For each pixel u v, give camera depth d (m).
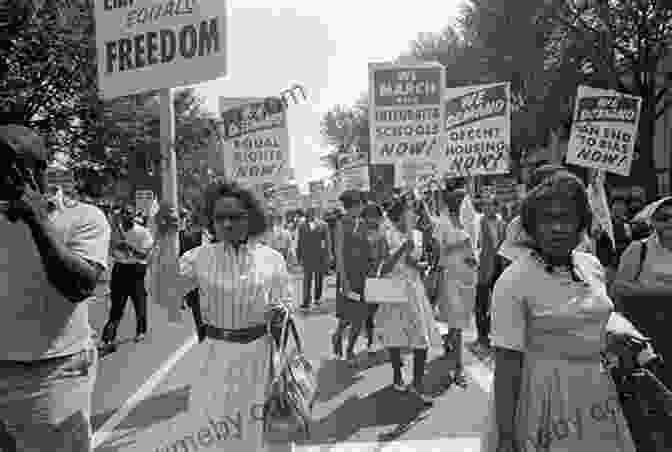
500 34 26.09
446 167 9.96
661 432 2.62
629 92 24.36
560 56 24.95
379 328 6.23
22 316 2.73
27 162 2.50
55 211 2.87
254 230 3.65
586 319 2.56
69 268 2.59
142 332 9.17
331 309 11.94
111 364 7.70
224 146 9.09
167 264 3.73
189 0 6.50
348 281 7.45
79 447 2.89
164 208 3.80
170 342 8.88
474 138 9.84
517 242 2.86
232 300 3.49
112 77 6.81
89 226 2.91
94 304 13.12
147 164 22.67
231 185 3.65
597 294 2.61
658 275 4.12
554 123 27.64
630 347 2.66
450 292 6.66
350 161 16.98
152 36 6.65
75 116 20.03
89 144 20.86
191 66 6.55
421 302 6.11
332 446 4.89
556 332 2.57
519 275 2.61
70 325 2.86
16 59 17.19
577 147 9.02
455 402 5.97
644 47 22.73
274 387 3.41
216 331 3.54
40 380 2.77
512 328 2.56
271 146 9.04
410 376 6.96
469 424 5.34
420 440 4.98
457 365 6.61
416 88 8.53
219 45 6.43
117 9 6.75
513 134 29.88
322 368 7.38
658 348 3.66
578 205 2.63
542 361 2.61
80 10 17.94
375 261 6.72
